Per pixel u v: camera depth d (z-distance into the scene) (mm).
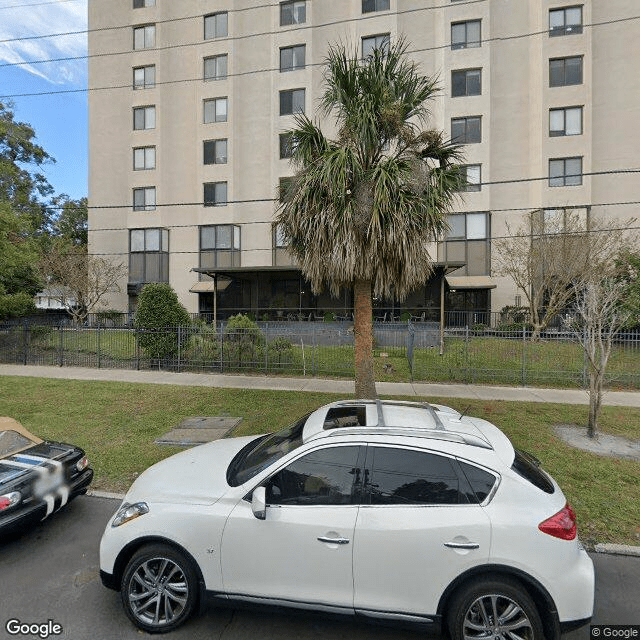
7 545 3473
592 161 19156
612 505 4141
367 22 20500
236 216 22562
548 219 17516
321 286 7035
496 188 20000
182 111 23375
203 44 22703
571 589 2287
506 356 11766
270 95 21984
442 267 15578
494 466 2539
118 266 22984
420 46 20094
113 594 2910
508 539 2316
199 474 3027
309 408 7660
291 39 21594
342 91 6477
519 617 2307
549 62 19469
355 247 6086
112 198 24141
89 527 3770
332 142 6746
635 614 2752
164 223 23625
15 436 4098
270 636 2543
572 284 15180
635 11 18609
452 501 2455
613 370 10188
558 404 8195
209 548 2566
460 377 10625
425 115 7609
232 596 2551
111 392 8938
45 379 10430
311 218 6184
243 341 11734
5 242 13500
